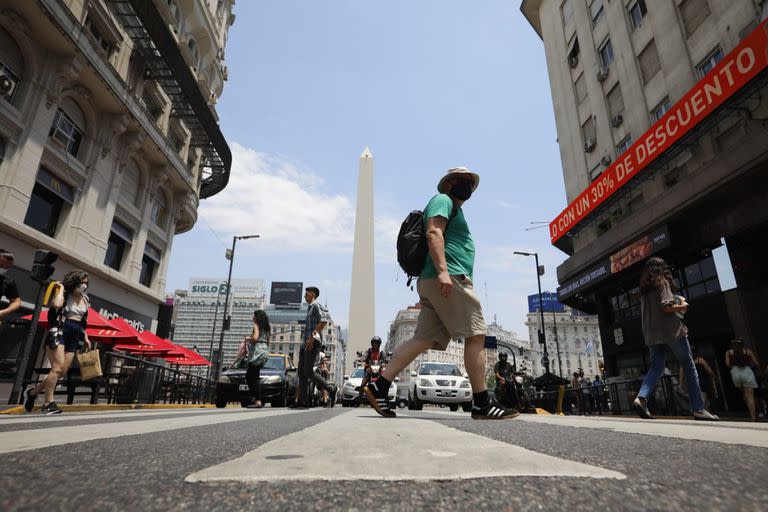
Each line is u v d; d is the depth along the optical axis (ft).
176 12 70.90
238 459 2.68
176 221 74.43
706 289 38.88
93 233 50.85
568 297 60.75
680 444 3.91
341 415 11.25
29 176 41.37
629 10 52.21
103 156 52.47
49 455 2.74
